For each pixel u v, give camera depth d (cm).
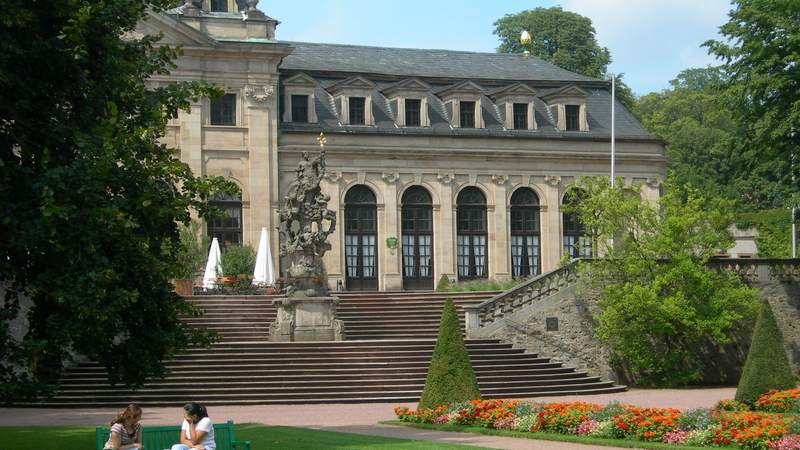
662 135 9850
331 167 6228
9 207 1995
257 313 4569
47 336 2084
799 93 4725
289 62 6525
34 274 2106
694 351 4681
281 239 4475
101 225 2025
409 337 4478
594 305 4597
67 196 2009
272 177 6072
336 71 6469
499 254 6450
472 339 4441
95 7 2133
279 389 3766
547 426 2780
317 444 2428
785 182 5162
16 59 2083
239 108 6056
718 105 5041
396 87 6425
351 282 6228
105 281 2008
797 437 2381
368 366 3959
